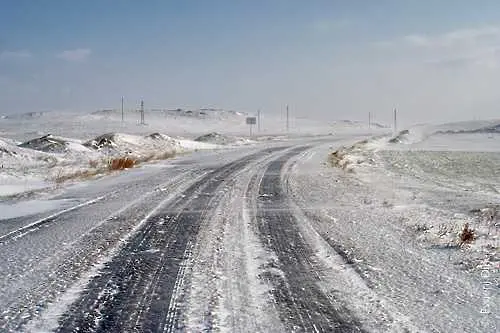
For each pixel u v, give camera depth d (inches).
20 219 503.5
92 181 835.4
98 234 410.6
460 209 562.9
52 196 670.5
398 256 332.2
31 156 1337.4
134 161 1183.6
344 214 498.3
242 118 7244.1
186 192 669.9
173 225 445.7
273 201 586.2
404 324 215.5
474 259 324.2
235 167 1034.7
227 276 288.7
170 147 1860.2
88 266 314.2
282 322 219.0
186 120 6560.0
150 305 242.4
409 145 2404.0
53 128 4298.7
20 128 4345.5
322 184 754.2
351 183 775.7
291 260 323.3
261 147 1934.1
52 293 263.0
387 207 548.4
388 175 1010.7
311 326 214.1
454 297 251.1
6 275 297.9
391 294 255.8
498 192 824.9
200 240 383.2
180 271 299.9
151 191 685.9
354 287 267.3
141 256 337.7
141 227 438.3
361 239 383.6
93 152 1592.0
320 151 1627.7
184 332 209.2
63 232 422.9
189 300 248.7
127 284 276.2
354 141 2527.1
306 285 271.1
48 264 320.2
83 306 242.7
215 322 219.6
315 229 423.2
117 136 1801.2
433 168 1290.6
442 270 299.3
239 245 366.0
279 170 971.3
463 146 2335.1
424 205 578.9
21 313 234.8
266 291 261.7
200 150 1743.4
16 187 829.8
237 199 601.6
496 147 2250.2
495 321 218.8
